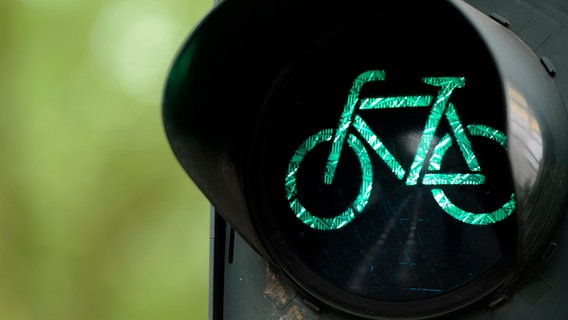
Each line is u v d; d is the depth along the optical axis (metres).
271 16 3.43
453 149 3.40
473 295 3.32
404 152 3.44
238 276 3.66
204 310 24.09
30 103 23.56
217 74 3.41
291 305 3.57
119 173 24.20
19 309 22.70
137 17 24.52
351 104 3.51
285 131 3.55
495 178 3.36
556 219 3.23
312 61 3.55
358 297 3.43
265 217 3.53
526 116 3.07
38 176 23.16
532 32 3.36
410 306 3.38
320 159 3.52
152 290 23.78
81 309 23.22
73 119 23.75
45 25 23.88
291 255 3.51
